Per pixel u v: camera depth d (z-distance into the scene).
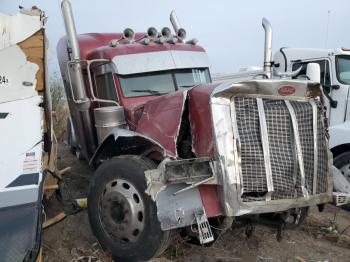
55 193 5.25
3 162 3.64
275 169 4.30
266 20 6.09
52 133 5.42
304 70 9.50
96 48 6.49
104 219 4.68
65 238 5.03
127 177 4.48
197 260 4.77
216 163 4.14
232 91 4.20
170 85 6.15
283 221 4.75
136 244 4.39
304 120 4.50
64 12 5.41
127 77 5.89
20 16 4.33
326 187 4.74
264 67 6.12
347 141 6.91
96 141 6.36
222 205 4.14
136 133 4.66
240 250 5.06
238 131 4.21
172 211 4.11
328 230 5.68
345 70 8.98
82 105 5.57
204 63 6.58
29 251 3.29
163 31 6.48
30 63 4.26
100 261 4.48
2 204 3.41
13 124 3.88
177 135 4.50
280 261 4.84
